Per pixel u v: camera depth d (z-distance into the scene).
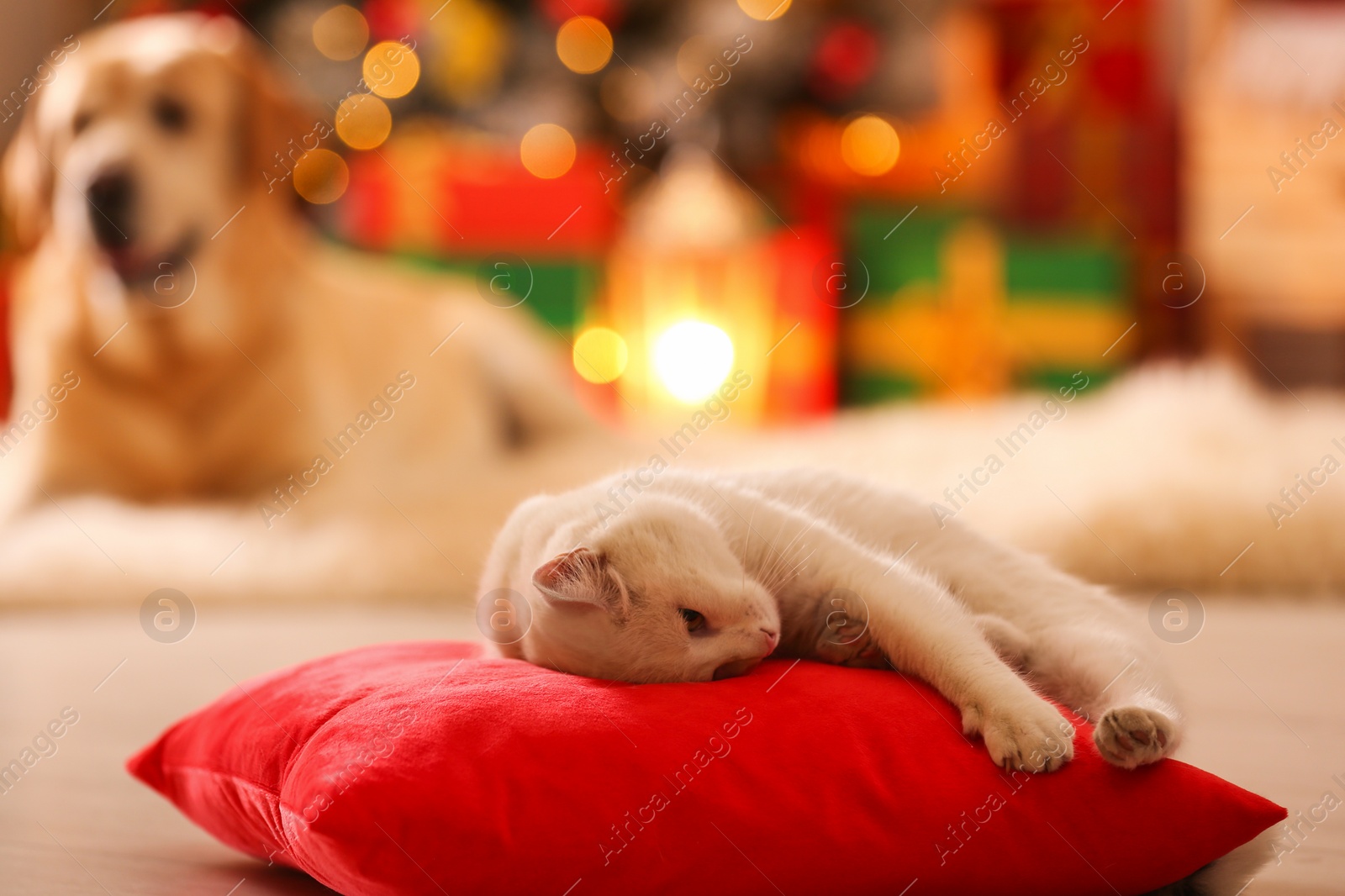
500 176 5.12
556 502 1.41
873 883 0.90
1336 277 4.98
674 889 0.87
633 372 5.16
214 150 3.35
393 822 0.84
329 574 3.02
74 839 1.23
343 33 5.11
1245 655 2.20
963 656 1.04
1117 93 5.62
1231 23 5.33
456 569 3.03
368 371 3.79
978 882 0.91
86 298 3.40
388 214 5.05
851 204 5.36
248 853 1.13
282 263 3.54
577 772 0.89
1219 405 3.56
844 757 0.93
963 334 5.15
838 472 1.49
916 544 1.36
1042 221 5.49
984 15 5.66
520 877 0.85
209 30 3.52
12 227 4.52
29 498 3.39
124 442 3.45
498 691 0.98
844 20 5.61
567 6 5.26
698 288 5.08
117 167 3.09
